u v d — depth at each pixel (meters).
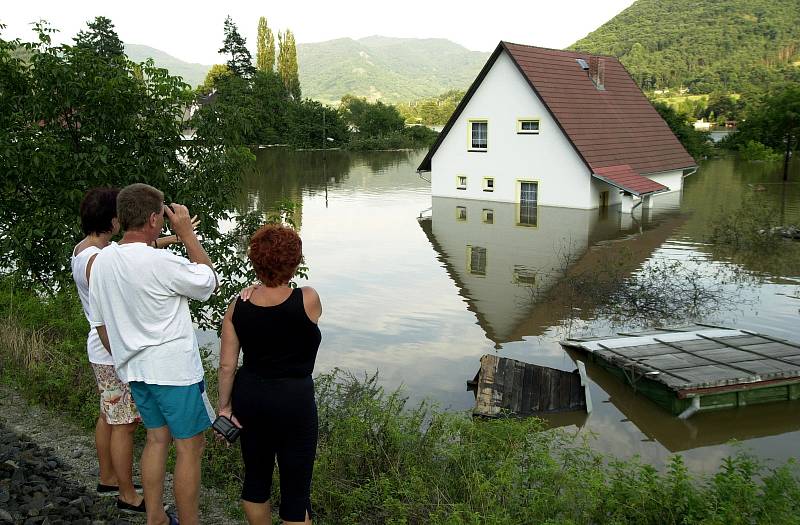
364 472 5.34
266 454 3.31
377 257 19.14
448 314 13.55
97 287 3.38
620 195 29.84
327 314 13.52
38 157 8.03
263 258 3.12
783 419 8.91
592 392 9.73
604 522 4.59
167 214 3.53
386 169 50.81
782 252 18.94
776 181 36.53
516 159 30.33
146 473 3.56
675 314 13.29
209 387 6.79
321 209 28.84
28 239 8.20
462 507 4.48
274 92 85.44
